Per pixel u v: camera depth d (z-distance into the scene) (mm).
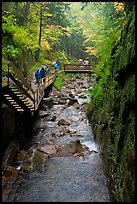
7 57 19375
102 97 14141
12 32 21766
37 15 35656
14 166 10688
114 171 8336
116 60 10367
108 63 13133
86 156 11742
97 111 14961
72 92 29156
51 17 41344
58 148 12336
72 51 57562
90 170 10422
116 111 9602
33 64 29609
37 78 20062
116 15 20891
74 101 22656
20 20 29422
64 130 15477
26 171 10273
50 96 24719
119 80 9508
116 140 8703
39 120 17312
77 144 12500
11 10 26531
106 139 10961
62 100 23797
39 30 36562
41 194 8836
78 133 15094
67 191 9000
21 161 11141
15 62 20859
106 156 10250
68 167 10695
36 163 10836
